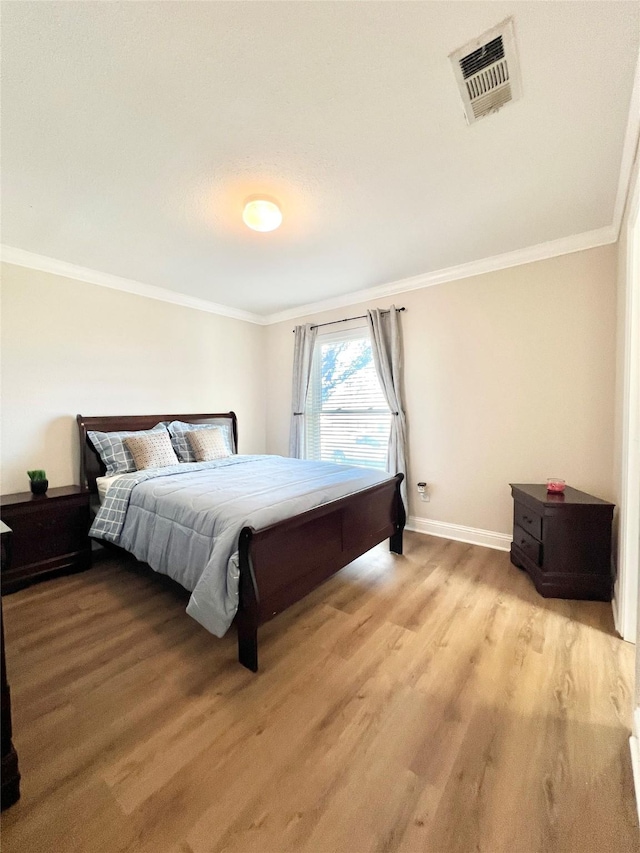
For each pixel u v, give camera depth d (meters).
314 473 2.84
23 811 1.07
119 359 3.43
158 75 1.31
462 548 3.13
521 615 2.10
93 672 1.66
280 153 1.74
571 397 2.76
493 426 3.11
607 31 1.18
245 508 1.86
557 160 1.82
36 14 1.11
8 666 1.70
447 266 3.19
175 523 2.06
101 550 3.16
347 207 2.22
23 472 2.83
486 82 1.37
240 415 4.61
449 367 3.32
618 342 2.38
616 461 2.38
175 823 1.04
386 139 1.66
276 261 3.03
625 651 1.78
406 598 2.30
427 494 3.51
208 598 1.64
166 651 1.81
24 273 2.82
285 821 1.04
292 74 1.32
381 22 1.15
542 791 1.12
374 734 1.33
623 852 0.97
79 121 1.52
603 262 2.60
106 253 2.84
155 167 1.82
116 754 1.26
